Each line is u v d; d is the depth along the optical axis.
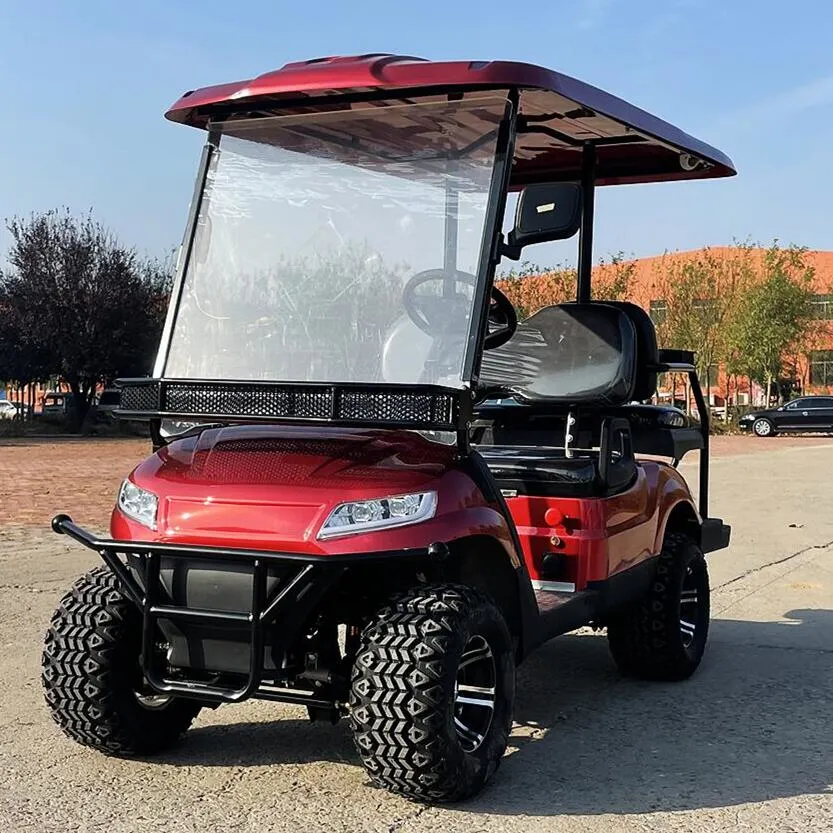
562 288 22.08
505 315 4.09
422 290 3.64
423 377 3.55
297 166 3.88
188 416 3.53
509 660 3.57
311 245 3.81
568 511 4.40
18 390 34.53
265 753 3.99
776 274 36.88
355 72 3.62
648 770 3.88
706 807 3.52
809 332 38.41
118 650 3.67
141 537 3.46
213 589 3.33
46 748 4.01
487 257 3.56
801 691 5.02
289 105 3.83
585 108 4.06
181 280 3.92
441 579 3.64
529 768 3.88
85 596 3.72
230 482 3.47
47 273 29.00
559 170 5.47
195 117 4.02
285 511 3.33
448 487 3.43
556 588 4.41
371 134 3.78
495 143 3.64
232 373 3.79
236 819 3.34
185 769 3.80
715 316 36.06
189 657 3.42
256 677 3.23
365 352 3.67
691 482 15.48
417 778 3.26
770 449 24.36
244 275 3.87
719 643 6.03
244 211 3.92
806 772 3.88
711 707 4.74
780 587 7.68
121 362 29.30
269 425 3.70
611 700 4.87
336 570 3.20
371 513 3.29
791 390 41.59
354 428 3.51
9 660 5.28
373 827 3.28
